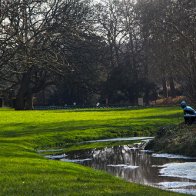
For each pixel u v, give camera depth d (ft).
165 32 219.82
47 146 93.35
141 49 313.32
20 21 142.72
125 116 157.07
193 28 133.59
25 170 50.52
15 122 136.46
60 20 154.30
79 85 272.10
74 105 303.48
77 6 202.39
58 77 250.78
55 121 139.03
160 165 63.87
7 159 59.52
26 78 244.63
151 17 267.18
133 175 56.03
